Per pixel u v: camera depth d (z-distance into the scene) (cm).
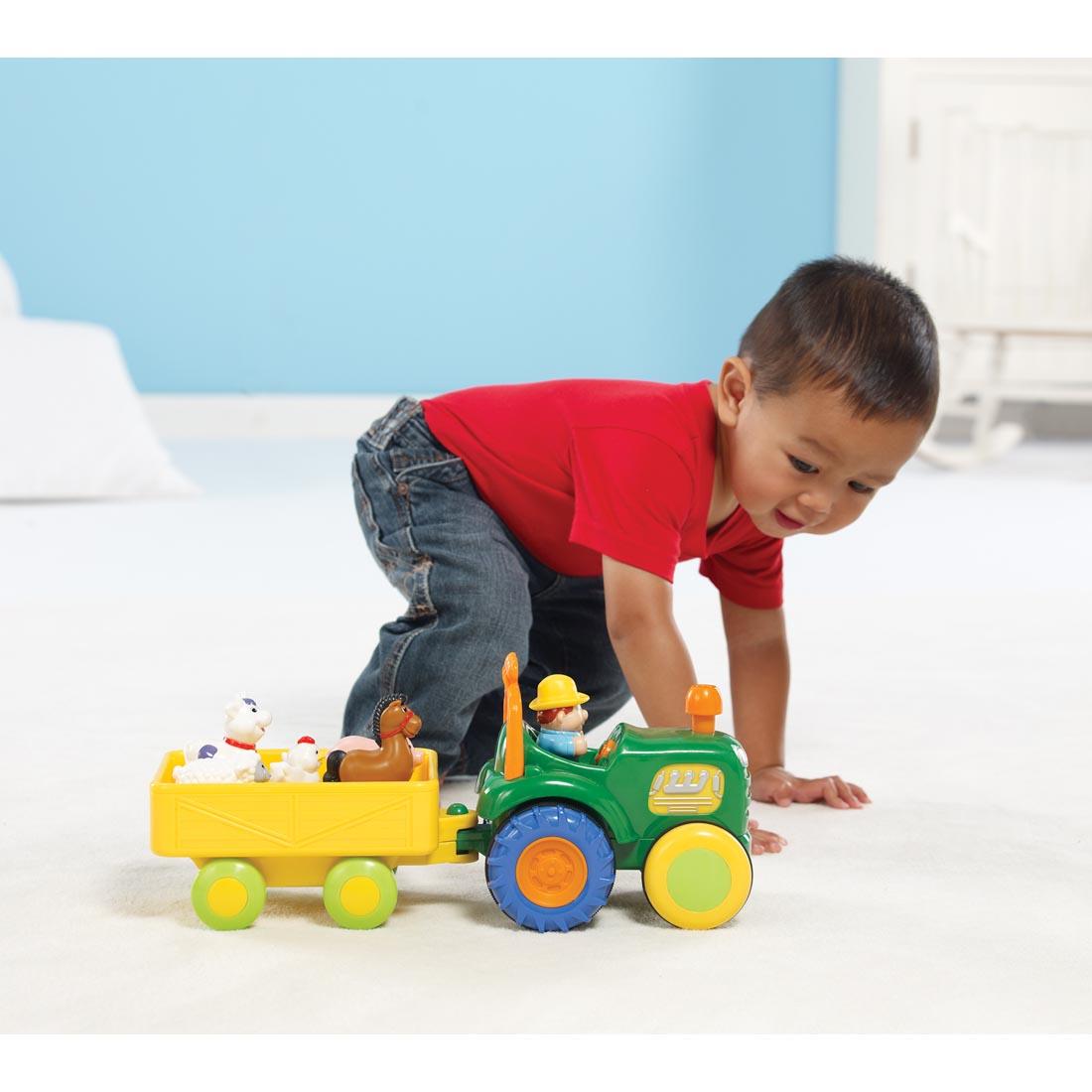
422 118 472
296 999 76
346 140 471
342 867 86
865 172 456
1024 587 220
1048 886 95
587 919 86
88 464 320
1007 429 413
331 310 478
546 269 481
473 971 80
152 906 89
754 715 122
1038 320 433
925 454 394
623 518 106
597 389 115
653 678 105
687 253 482
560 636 129
